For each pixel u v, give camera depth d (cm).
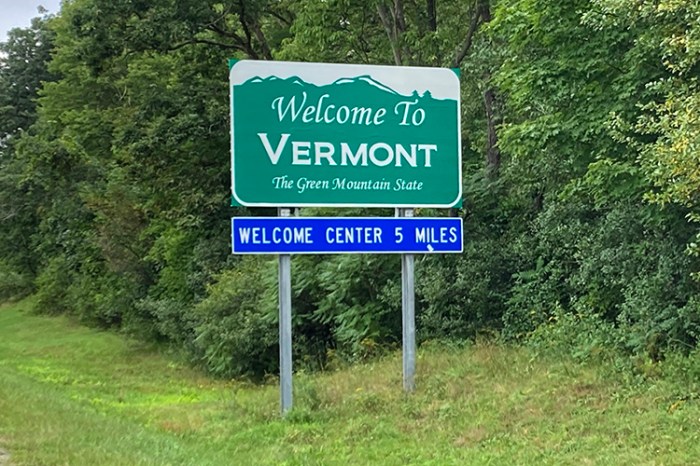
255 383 1994
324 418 1131
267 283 1967
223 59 2677
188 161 2647
